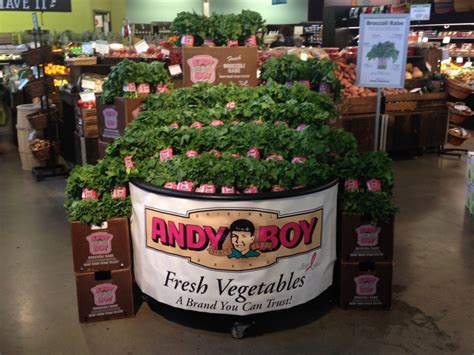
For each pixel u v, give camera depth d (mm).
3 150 9203
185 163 3357
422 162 8102
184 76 4863
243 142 3654
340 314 3625
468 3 10773
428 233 5090
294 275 3301
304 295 3387
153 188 3246
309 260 3332
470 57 10828
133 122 4082
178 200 3152
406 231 5141
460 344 3266
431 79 8891
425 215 5594
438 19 11133
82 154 6652
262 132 3689
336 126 5016
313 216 3277
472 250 4691
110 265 3482
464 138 8539
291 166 3352
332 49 9016
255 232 3145
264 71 5070
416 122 8297
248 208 3104
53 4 8172
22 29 14281
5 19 14039
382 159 3580
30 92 7211
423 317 3580
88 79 6762
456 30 11500
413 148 8469
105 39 9594
